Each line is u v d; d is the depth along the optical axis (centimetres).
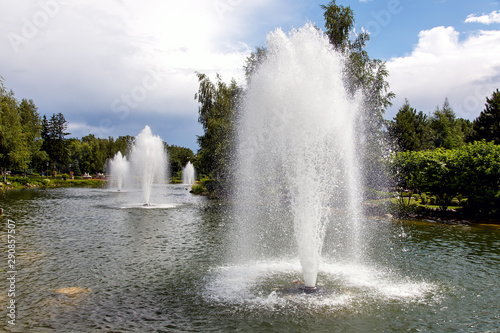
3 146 5006
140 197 3694
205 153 3897
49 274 920
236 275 916
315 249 814
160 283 852
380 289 812
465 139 4081
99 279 882
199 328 609
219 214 2238
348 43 2869
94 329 604
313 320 643
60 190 4938
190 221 1927
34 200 3206
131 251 1188
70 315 662
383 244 1337
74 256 1112
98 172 9438
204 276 909
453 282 869
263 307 701
